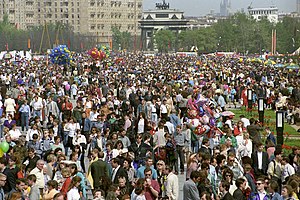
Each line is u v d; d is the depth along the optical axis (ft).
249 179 157.38
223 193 145.69
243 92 421.59
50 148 197.88
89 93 361.10
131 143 205.87
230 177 150.30
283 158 167.12
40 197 148.15
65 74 637.71
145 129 238.68
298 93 394.32
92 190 169.48
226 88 449.89
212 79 495.00
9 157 160.35
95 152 172.24
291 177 148.05
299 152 172.35
